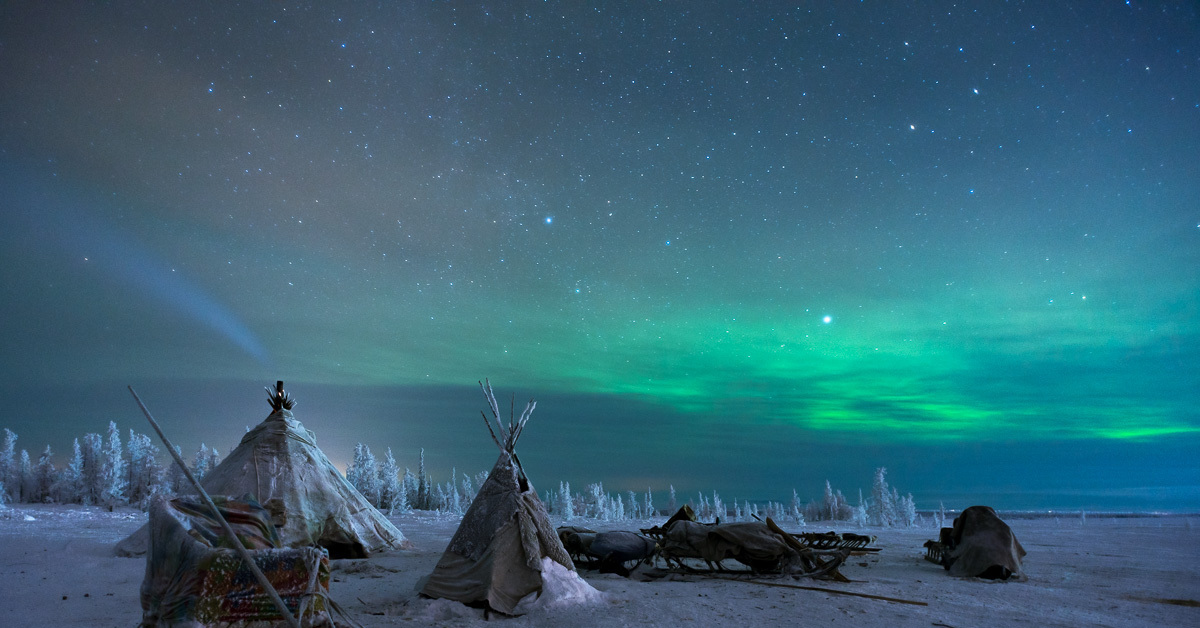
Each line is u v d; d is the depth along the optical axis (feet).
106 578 32.81
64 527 66.39
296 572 17.49
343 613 19.62
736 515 177.68
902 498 141.38
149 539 18.43
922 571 40.98
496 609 25.46
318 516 46.32
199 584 16.47
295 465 47.60
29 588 29.25
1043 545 61.46
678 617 25.04
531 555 27.35
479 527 28.17
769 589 32.68
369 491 162.91
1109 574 39.63
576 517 164.35
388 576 36.52
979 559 38.27
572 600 26.86
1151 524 106.52
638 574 37.96
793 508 137.59
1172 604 30.04
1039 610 27.68
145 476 155.22
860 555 50.96
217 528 18.74
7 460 161.58
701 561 46.68
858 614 26.23
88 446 152.76
